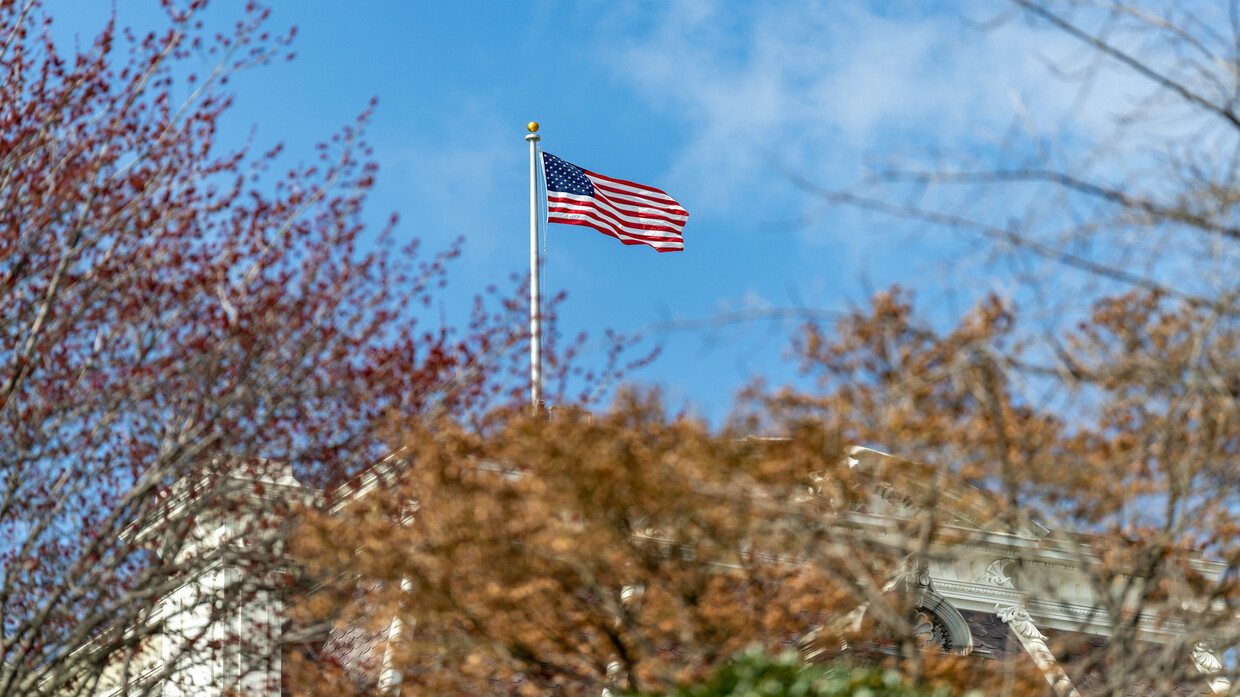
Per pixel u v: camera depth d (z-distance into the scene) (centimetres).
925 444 1786
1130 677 1723
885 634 2150
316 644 2742
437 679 2295
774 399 1920
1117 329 1556
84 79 2384
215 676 2380
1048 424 1702
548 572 2228
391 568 2242
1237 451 1586
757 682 1627
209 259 2397
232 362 2308
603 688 2261
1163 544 1662
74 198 2323
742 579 2262
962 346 1446
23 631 2056
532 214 3475
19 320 2278
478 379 2450
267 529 2425
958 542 2017
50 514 2189
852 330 1712
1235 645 1680
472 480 2228
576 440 2108
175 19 2434
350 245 2444
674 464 1988
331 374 2369
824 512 2027
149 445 2322
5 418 2223
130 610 2239
